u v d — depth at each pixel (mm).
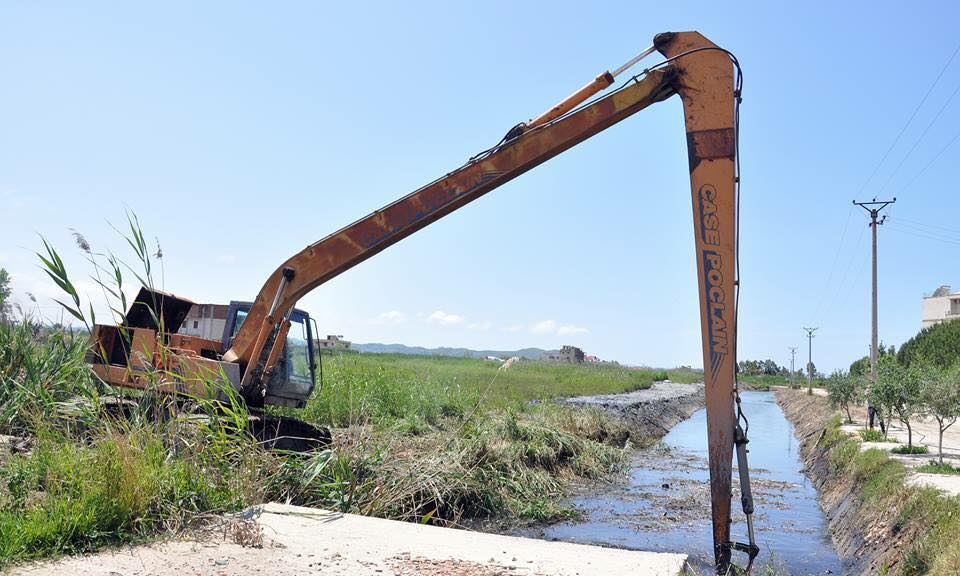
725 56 8828
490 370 47219
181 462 8664
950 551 8352
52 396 10203
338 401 17312
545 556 7711
